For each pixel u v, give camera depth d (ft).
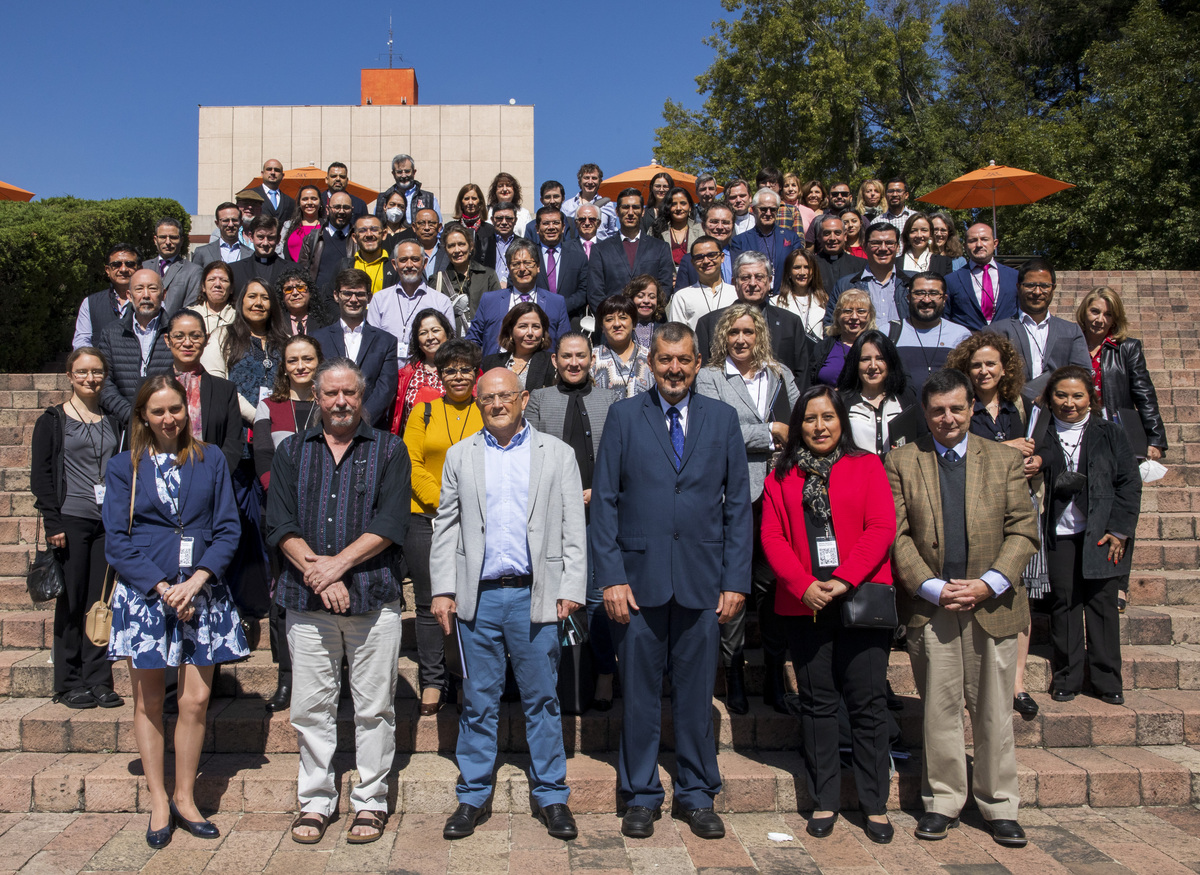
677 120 85.15
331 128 98.53
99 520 15.19
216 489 12.86
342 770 13.80
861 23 80.12
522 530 12.84
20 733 14.37
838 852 12.28
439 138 98.94
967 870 11.78
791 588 12.82
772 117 79.46
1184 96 58.23
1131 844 12.57
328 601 12.03
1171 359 32.01
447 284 23.53
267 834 12.55
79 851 12.05
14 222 32.17
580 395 15.64
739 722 14.79
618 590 12.80
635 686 12.88
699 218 28.73
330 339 17.87
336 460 12.76
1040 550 15.83
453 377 15.12
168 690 15.15
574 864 11.77
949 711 12.91
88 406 15.71
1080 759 14.43
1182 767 14.03
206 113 98.17
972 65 87.86
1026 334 18.72
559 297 21.45
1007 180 36.22
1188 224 55.52
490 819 13.15
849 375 15.89
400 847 12.22
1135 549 20.13
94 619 12.62
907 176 81.76
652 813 12.87
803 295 20.61
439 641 14.78
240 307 17.76
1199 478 23.12
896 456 13.73
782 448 14.46
